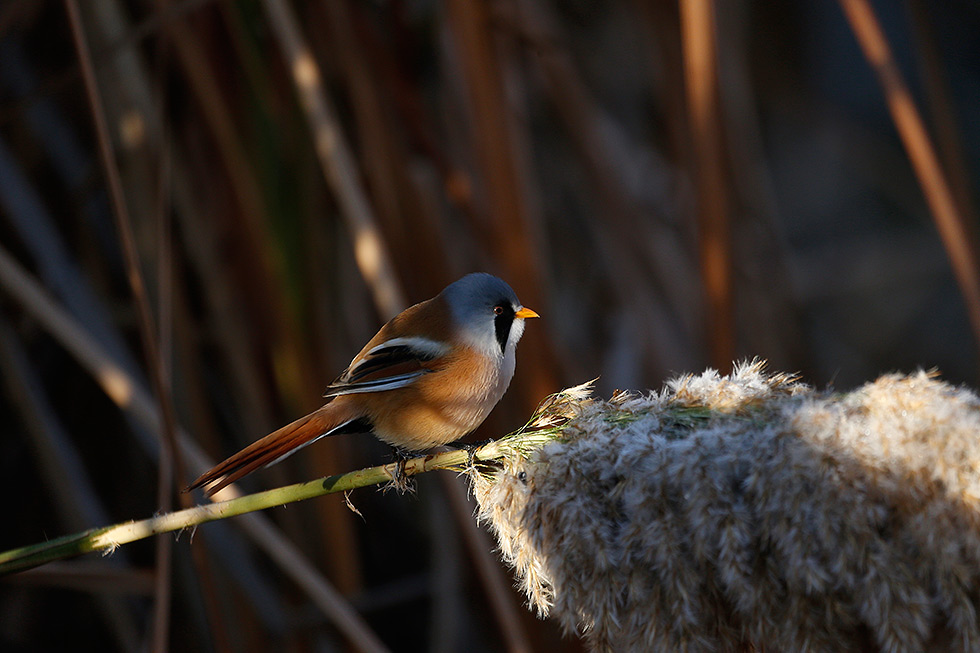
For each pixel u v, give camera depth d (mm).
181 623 7438
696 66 6395
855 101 15812
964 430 3402
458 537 7980
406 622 8734
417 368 5672
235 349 7348
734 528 3434
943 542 3314
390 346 5742
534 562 3809
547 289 8422
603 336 10234
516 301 6102
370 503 8891
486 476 4156
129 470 8078
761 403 3855
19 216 6996
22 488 8016
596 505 3740
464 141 8750
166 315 5586
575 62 11680
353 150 7902
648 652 3527
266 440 5129
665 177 11203
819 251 14289
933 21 15906
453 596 7773
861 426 3557
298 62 6535
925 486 3381
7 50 8008
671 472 3592
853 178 15562
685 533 3557
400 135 7859
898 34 16359
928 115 15367
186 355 7203
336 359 8211
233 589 6980
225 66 7406
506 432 7250
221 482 4922
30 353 7980
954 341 14078
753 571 3479
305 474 7641
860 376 13430
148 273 7117
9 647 7492
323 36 7820
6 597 7758
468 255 8852
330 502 7535
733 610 3580
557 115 10305
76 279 7086
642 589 3572
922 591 3262
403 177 7539
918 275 14242
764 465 3492
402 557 8836
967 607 3254
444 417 5734
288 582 7566
